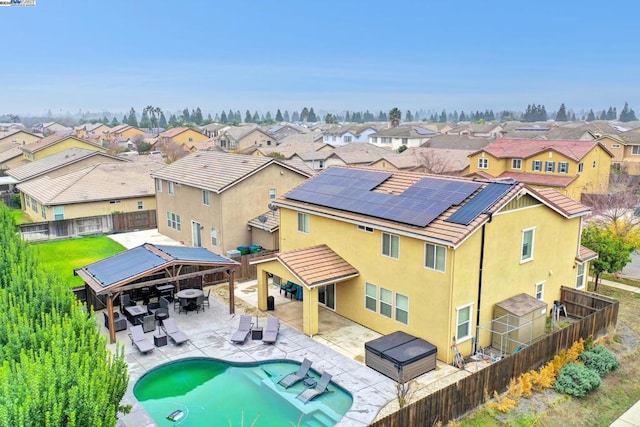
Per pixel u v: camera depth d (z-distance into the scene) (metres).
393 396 15.96
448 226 17.66
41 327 13.84
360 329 21.12
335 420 14.91
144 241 37.41
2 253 20.03
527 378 16.23
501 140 60.53
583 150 51.16
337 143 125.00
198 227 33.88
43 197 41.28
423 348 17.55
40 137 91.44
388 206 20.39
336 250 22.38
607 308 20.22
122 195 42.84
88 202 41.31
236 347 19.39
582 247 24.81
